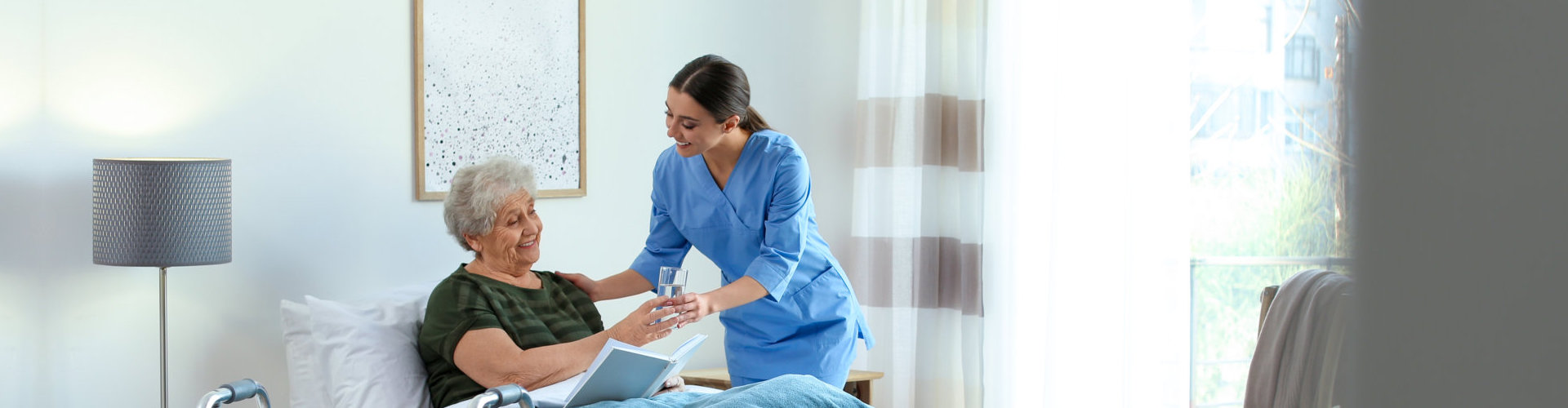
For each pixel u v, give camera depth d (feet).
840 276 7.87
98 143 7.16
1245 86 7.45
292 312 7.48
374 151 8.39
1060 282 8.88
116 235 6.61
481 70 8.92
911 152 10.78
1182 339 7.94
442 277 8.92
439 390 7.13
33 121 6.92
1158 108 8.06
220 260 6.91
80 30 7.06
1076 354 8.79
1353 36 0.64
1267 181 7.24
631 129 10.08
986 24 10.16
